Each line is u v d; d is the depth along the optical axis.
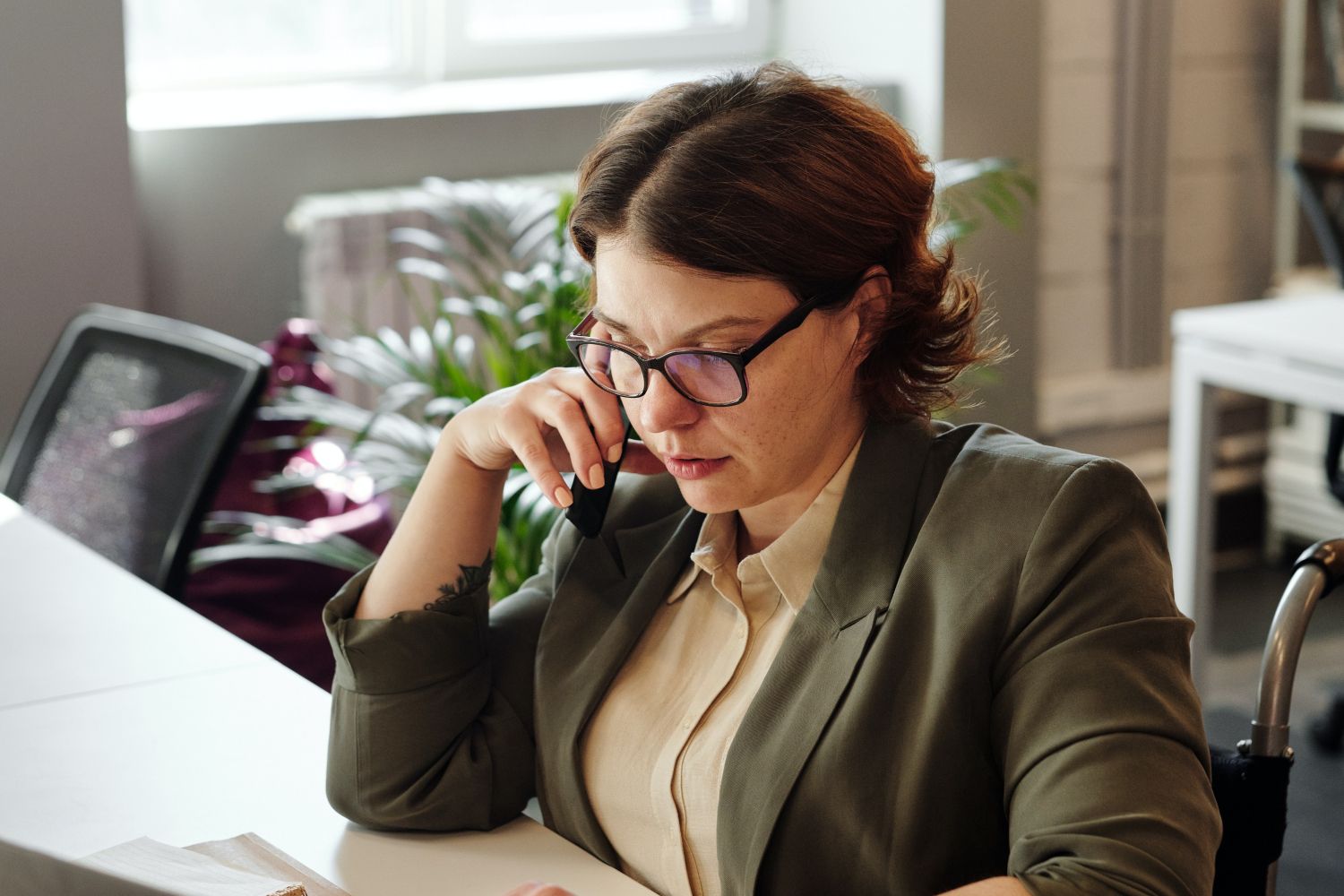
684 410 0.94
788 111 0.93
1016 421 3.77
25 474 2.06
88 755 1.18
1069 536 0.92
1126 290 3.90
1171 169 3.94
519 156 3.34
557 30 3.66
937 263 1.00
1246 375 2.61
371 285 3.03
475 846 1.08
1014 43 3.60
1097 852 0.81
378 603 1.13
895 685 0.94
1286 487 3.88
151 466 1.90
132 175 2.81
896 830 0.91
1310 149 4.01
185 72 3.26
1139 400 3.95
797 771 0.93
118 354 2.03
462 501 1.14
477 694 1.12
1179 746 0.85
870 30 3.68
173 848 1.00
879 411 1.03
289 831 1.08
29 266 2.75
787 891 0.94
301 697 1.29
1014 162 2.97
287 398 2.61
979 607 0.92
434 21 3.48
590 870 1.04
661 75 3.69
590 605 1.13
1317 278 3.87
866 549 0.97
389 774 1.08
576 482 1.11
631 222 0.92
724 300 0.91
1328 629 3.50
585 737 1.08
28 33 2.67
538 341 2.14
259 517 2.49
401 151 3.20
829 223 0.92
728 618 1.05
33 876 0.71
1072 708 0.87
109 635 1.43
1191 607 2.79
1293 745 2.90
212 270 3.05
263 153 3.05
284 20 3.37
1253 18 3.97
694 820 1.00
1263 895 1.07
